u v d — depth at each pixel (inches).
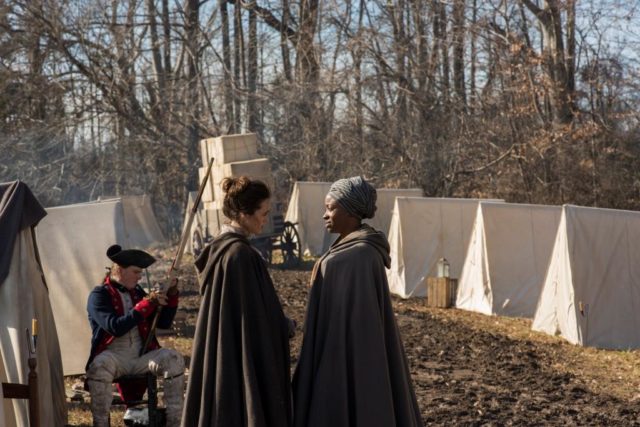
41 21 1163.9
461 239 713.6
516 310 622.8
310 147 1213.7
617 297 515.5
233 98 1280.8
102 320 234.4
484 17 1152.8
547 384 389.4
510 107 1106.7
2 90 1164.5
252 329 169.6
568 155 1091.3
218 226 789.9
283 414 168.4
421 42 1216.8
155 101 1270.9
